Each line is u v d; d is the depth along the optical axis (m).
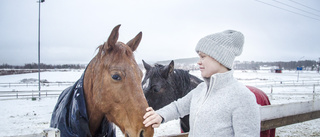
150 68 3.40
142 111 1.68
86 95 1.98
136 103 1.70
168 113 1.75
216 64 1.42
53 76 38.75
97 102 1.86
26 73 50.16
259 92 3.59
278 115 3.28
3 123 7.32
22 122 7.48
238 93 1.33
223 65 1.40
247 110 1.28
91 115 1.96
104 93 1.80
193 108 1.58
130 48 2.00
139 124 1.66
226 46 1.34
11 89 18.06
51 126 2.20
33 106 10.62
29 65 91.06
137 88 1.75
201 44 1.44
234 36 1.39
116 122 1.87
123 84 1.73
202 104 1.47
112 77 1.74
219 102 1.36
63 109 1.94
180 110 1.82
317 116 4.16
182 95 3.39
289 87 20.30
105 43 1.88
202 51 1.43
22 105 10.87
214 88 1.41
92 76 1.92
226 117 1.33
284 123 3.41
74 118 1.77
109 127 2.18
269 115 3.11
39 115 8.60
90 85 1.94
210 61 1.43
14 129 6.62
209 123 1.36
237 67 91.06
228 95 1.34
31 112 9.17
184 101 1.85
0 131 6.40
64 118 1.90
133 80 1.75
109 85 1.77
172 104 1.87
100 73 1.83
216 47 1.35
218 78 1.38
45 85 21.97
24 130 6.53
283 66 100.06
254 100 1.33
